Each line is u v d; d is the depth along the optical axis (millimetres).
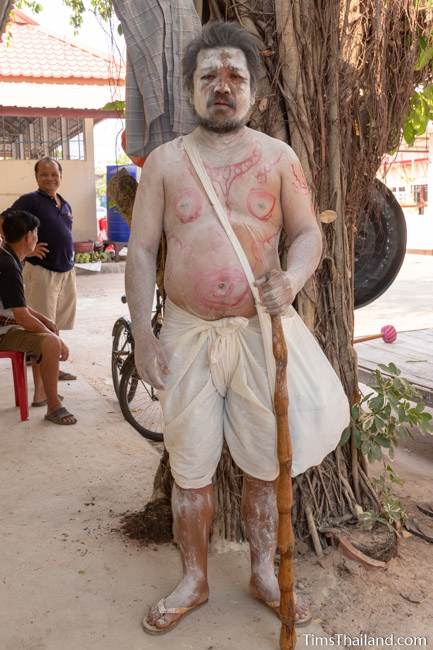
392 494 3729
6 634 2625
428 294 11711
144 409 5328
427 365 4629
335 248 3113
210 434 2594
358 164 3193
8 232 5008
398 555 3129
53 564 3129
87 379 6406
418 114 3820
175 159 2459
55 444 4680
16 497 3852
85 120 15938
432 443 4898
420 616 2699
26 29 15703
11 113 13539
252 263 2453
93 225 16438
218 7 2994
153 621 2623
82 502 3777
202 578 2729
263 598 2738
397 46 3252
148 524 3387
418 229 18656
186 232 2439
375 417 3119
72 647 2549
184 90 2592
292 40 2865
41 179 5832
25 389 5145
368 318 9703
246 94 2383
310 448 2543
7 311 5125
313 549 3109
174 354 2555
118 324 5328
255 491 2711
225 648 2529
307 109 2949
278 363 2344
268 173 2441
